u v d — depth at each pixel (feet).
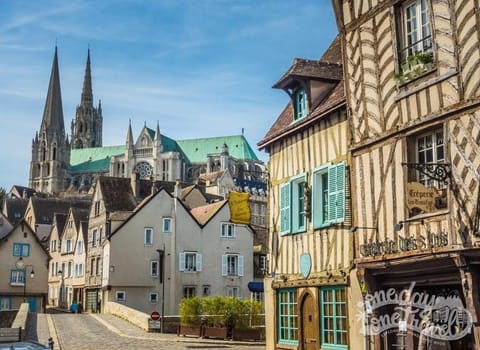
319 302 47.60
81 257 168.35
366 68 42.78
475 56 33.99
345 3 45.39
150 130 415.44
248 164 395.14
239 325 89.61
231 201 55.67
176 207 143.13
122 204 155.22
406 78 38.75
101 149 463.42
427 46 38.06
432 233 35.86
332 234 46.21
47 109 465.06
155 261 139.74
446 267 35.32
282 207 53.78
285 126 54.95
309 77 50.65
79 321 106.93
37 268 160.76
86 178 448.65
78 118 511.81
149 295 137.90
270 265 55.57
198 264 142.31
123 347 69.77
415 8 39.19
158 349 67.72
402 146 38.86
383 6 41.29
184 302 93.04
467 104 34.14
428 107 37.09
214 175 326.85
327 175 48.34
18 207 261.44
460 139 34.55
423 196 34.27
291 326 51.70
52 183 448.24
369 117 42.27
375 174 41.29
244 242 148.46
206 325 89.30
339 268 44.98
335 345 45.39
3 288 156.25
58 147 455.63
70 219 182.70
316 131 49.42
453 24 35.50
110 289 135.13
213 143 417.90
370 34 42.52
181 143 424.87
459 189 34.30
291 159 53.01
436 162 36.94
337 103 45.78
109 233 138.41
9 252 158.40
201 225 144.77
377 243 40.24
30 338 79.87
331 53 58.39
